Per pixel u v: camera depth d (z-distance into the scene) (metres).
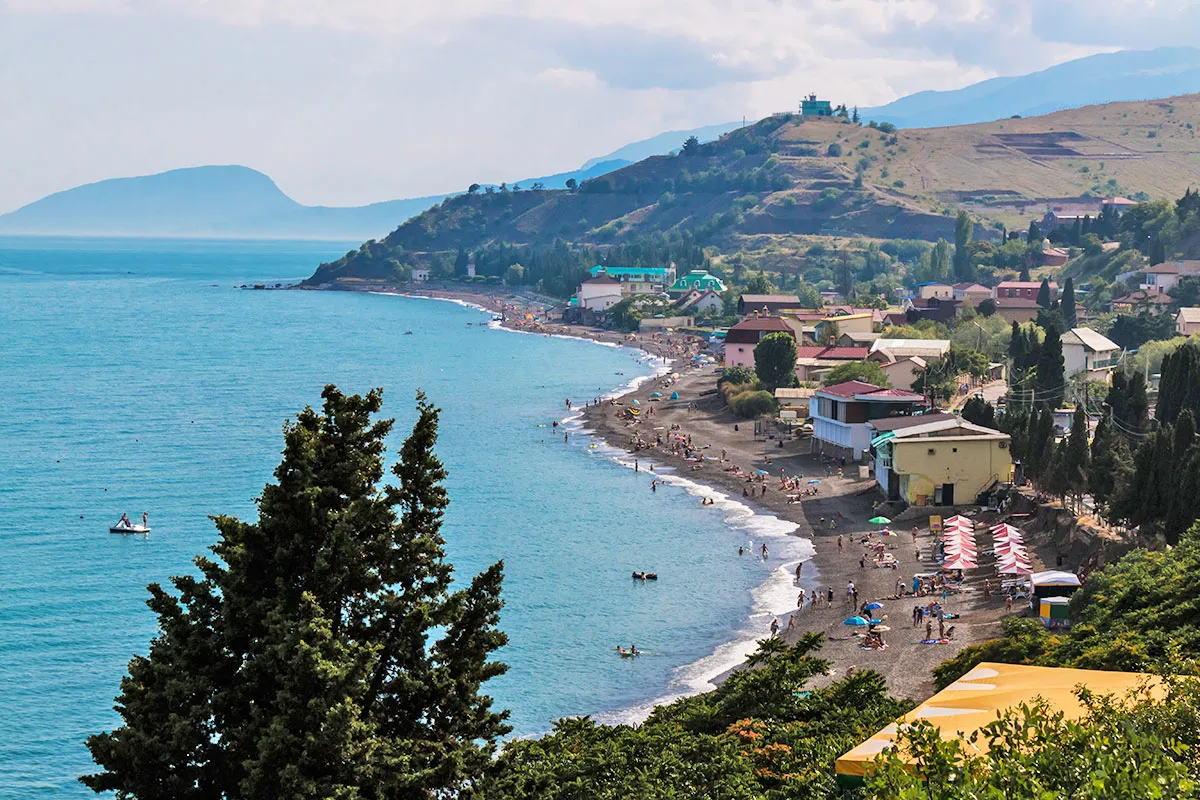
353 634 38.75
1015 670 46.91
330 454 38.78
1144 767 27.97
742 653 96.81
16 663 94.50
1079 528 113.50
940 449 138.12
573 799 52.41
